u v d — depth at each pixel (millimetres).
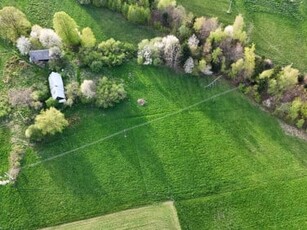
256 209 86375
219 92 102438
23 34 104312
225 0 119938
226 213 85375
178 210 84750
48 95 96500
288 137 97562
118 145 91562
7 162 87125
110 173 87625
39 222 80812
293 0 122000
